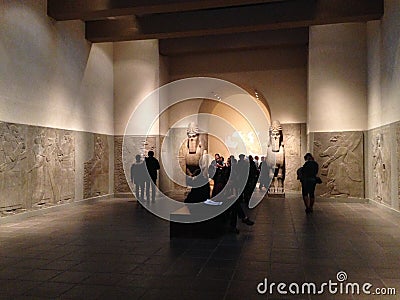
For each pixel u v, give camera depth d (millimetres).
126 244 7215
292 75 16609
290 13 12555
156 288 4766
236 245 7105
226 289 4723
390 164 11008
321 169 14242
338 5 12070
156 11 11570
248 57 17094
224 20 13188
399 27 9930
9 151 9984
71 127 13188
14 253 6535
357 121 13977
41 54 11484
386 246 6973
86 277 5203
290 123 16500
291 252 6555
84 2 11594
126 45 16562
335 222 9594
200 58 17594
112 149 16438
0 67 9703
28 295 4543
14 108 10234
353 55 14078
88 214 11297
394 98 10516
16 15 10344
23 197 10516
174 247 6957
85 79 14188
